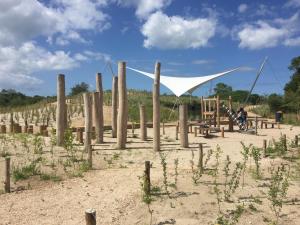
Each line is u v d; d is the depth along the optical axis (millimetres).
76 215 9070
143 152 16797
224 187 10898
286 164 13883
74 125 28984
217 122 28078
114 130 21984
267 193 10539
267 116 39875
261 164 13945
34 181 11469
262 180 11758
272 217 9094
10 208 9445
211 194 10312
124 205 9625
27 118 37938
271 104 45750
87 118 17031
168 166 13695
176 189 10617
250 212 9312
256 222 8844
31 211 9289
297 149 16906
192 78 31297
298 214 9305
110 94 46844
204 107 28781
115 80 21922
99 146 18438
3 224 8539
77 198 10172
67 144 14641
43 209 9422
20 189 10805
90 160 13344
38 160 13641
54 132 18359
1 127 22984
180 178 11711
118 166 13828
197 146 18688
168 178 11719
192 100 48656
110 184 11312
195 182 11148
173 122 33469
